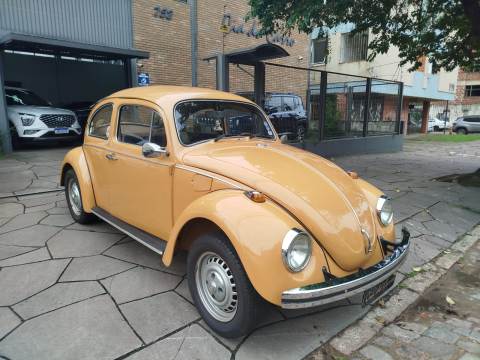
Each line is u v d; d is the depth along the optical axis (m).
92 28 11.95
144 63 13.31
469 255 4.66
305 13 6.65
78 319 2.97
